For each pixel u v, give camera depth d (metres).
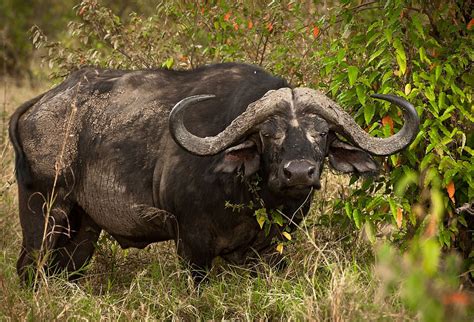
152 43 24.78
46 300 17.02
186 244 18.67
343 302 15.30
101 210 19.95
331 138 17.38
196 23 24.02
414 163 18.42
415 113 16.62
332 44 19.47
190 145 16.69
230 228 18.31
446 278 10.79
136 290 18.69
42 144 20.17
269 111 16.70
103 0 40.06
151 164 19.06
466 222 19.50
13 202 25.05
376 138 17.08
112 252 21.89
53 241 20.34
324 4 22.06
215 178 17.86
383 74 18.53
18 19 44.59
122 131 19.52
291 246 19.62
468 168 17.70
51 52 25.59
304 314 15.66
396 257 11.75
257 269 18.53
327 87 20.56
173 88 19.67
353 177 19.39
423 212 18.28
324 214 20.86
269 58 23.33
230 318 17.36
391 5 18.41
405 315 14.31
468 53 18.33
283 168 15.97
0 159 26.33
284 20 23.52
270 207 17.80
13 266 20.75
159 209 18.92
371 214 19.52
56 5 46.19
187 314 17.56
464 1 19.44
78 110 20.16
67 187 20.16
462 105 18.59
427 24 19.48
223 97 18.66
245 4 23.62
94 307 17.44
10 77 42.06
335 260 18.62
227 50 23.45
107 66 24.69
